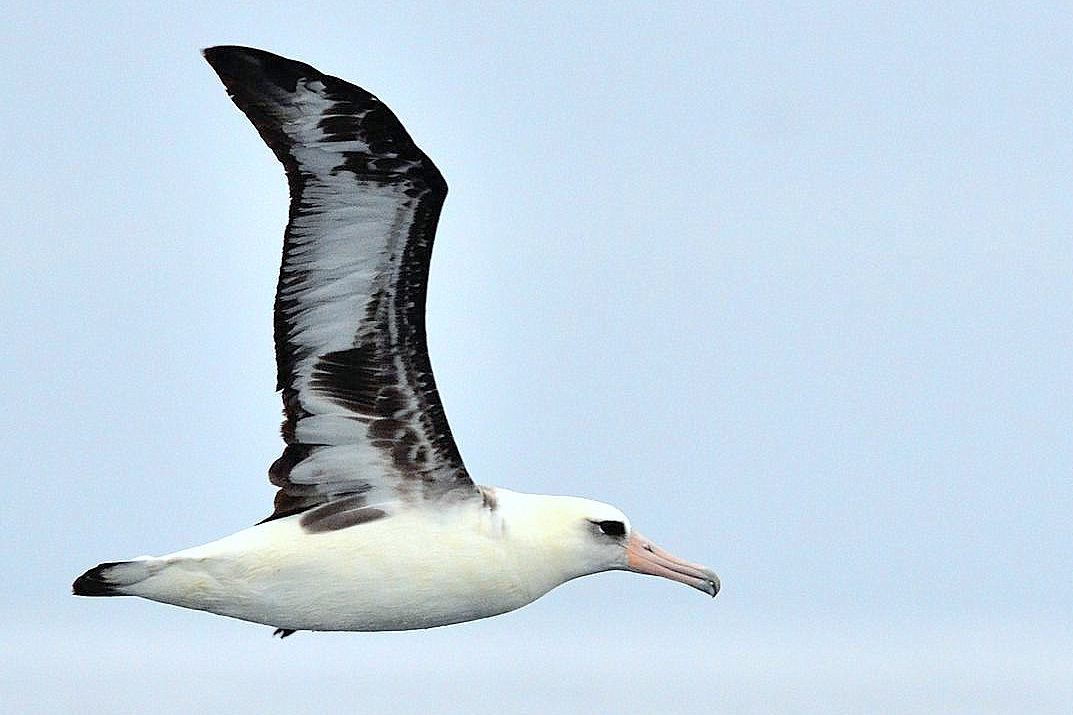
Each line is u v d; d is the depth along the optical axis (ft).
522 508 56.80
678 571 58.59
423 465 55.06
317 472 55.01
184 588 53.31
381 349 53.93
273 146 49.67
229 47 48.03
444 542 54.75
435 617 55.21
